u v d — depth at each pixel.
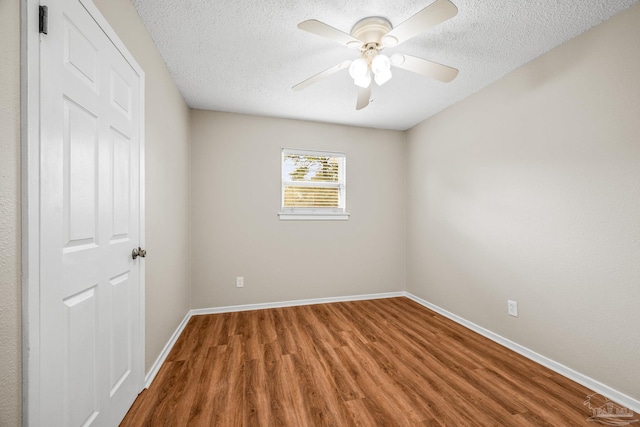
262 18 1.54
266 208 3.03
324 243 3.23
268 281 3.04
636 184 1.40
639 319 1.39
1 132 0.69
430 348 2.07
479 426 1.28
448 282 2.76
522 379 1.67
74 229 0.95
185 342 2.16
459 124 2.62
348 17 1.54
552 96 1.80
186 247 2.65
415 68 1.61
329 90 2.42
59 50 0.86
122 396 1.29
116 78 1.22
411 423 1.30
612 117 1.49
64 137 0.90
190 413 1.35
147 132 1.62
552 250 1.80
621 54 1.46
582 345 1.63
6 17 0.70
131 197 1.37
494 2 1.41
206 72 2.11
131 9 1.40
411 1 1.42
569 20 1.54
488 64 2.00
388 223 3.48
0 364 0.69
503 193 2.15
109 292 1.18
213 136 2.88
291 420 1.31
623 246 1.45
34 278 0.78
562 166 1.74
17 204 0.74
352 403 1.44
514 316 2.05
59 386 0.88
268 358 1.91
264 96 2.54
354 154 3.36
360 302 3.25
